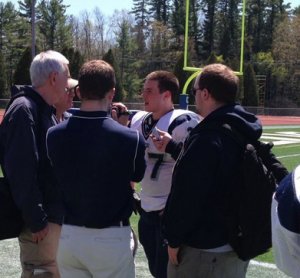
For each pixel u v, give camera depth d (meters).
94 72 2.30
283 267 1.56
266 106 57.31
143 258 4.31
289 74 57.84
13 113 2.62
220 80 2.29
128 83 56.84
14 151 2.55
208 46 62.44
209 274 2.24
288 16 63.94
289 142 16.28
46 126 2.72
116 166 2.24
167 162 3.01
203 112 2.39
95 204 2.24
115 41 64.56
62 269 2.38
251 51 62.03
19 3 62.34
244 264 2.37
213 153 2.12
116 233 2.27
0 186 2.70
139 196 3.20
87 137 2.26
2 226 2.70
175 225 2.19
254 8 62.31
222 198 2.19
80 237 2.27
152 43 61.94
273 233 1.58
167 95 3.10
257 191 2.14
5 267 4.00
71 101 3.37
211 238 2.22
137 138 2.29
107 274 2.29
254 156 2.16
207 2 62.12
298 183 1.53
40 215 2.57
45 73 2.73
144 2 69.81
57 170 2.32
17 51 54.88
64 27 58.25
